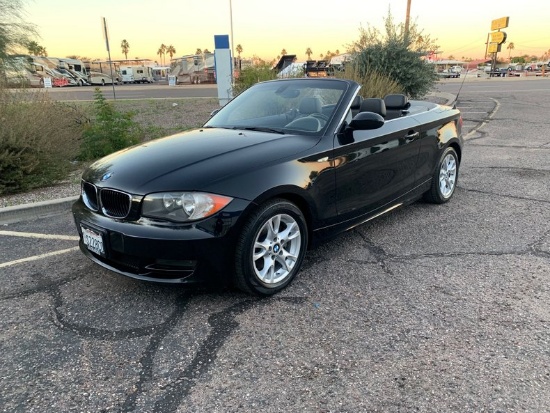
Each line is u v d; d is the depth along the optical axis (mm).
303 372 2469
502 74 54656
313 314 3031
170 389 2365
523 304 3084
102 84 47375
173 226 2873
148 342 2770
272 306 3143
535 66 76062
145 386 2393
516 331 2781
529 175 6566
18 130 6289
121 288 3465
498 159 7684
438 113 5098
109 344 2758
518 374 2404
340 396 2283
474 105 16609
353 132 3795
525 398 2232
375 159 3975
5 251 4266
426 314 2996
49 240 4543
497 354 2568
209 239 2867
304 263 3814
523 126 11352
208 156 3248
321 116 3855
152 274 3041
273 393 2316
